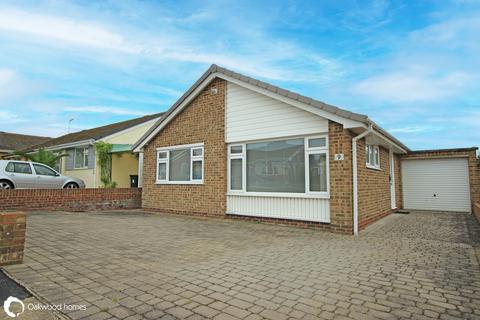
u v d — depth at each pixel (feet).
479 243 23.21
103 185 56.80
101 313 10.75
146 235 25.52
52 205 40.86
